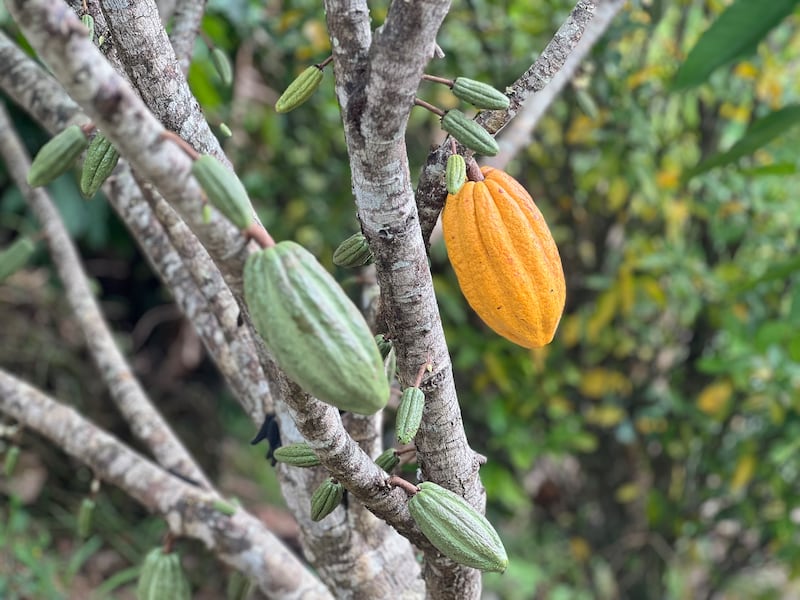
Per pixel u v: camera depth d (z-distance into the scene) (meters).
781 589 3.20
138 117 0.67
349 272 2.30
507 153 1.59
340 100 0.83
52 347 3.17
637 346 2.64
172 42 1.40
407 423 0.86
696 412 2.54
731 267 2.41
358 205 0.88
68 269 1.74
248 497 3.26
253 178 2.64
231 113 2.55
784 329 1.94
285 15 2.34
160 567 1.23
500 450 2.73
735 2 1.21
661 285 2.54
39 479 2.91
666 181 2.31
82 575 2.75
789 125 1.33
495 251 1.00
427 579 1.09
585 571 2.93
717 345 2.66
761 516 2.64
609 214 2.55
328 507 0.98
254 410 1.32
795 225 2.38
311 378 0.71
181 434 3.31
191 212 0.71
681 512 2.71
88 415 3.16
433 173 0.98
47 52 0.64
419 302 0.90
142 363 3.51
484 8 2.38
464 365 2.41
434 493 0.89
